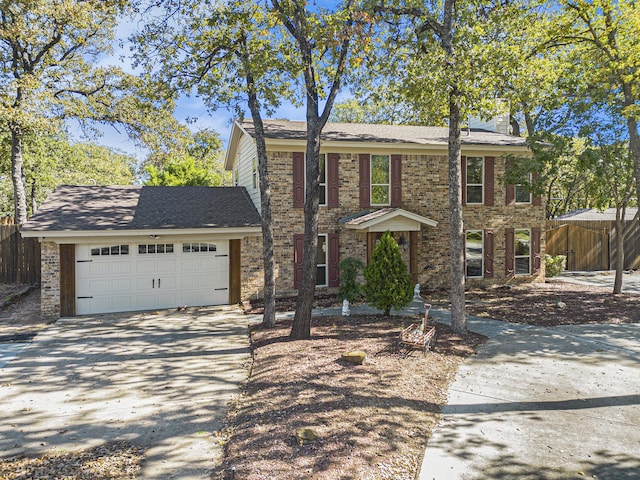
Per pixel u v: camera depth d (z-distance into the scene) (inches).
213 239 572.4
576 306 529.3
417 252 646.5
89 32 749.3
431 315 489.7
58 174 1195.9
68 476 187.9
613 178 577.3
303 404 248.4
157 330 449.7
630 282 714.2
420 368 313.4
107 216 546.3
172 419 245.4
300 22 380.2
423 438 216.5
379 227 594.9
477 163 681.0
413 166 656.4
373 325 436.8
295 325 393.1
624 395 271.7
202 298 573.3
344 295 504.4
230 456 201.5
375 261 470.9
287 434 214.8
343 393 262.8
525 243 712.4
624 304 536.4
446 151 665.6
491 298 591.8
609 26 526.6
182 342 404.8
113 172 1493.6
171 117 771.4
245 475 183.0
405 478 182.1
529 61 484.1
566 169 942.4
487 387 284.5
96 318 504.7
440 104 413.7
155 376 315.3
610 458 200.2
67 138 1237.7
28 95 666.2
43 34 706.8
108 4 430.3
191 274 567.8
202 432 230.2
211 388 291.4
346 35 361.7
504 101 460.1
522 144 675.4
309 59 382.9
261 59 372.8
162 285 556.7
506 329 430.9
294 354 342.0
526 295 608.1
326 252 623.5
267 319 444.8
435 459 197.9
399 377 293.9
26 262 677.3
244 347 388.2
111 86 788.6
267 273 443.2
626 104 521.7
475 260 685.3
